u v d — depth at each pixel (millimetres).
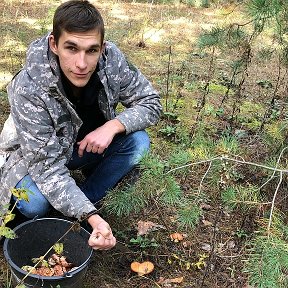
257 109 4699
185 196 3072
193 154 2566
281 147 3268
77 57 2252
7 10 6918
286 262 1984
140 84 2795
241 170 3266
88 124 2793
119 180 2844
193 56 5926
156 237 2945
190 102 4711
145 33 6668
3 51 5355
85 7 2221
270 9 2654
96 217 2270
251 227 2973
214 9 8289
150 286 2623
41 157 2387
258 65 5629
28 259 2578
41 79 2350
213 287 2646
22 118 2379
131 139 2752
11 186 2508
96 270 2678
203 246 2928
